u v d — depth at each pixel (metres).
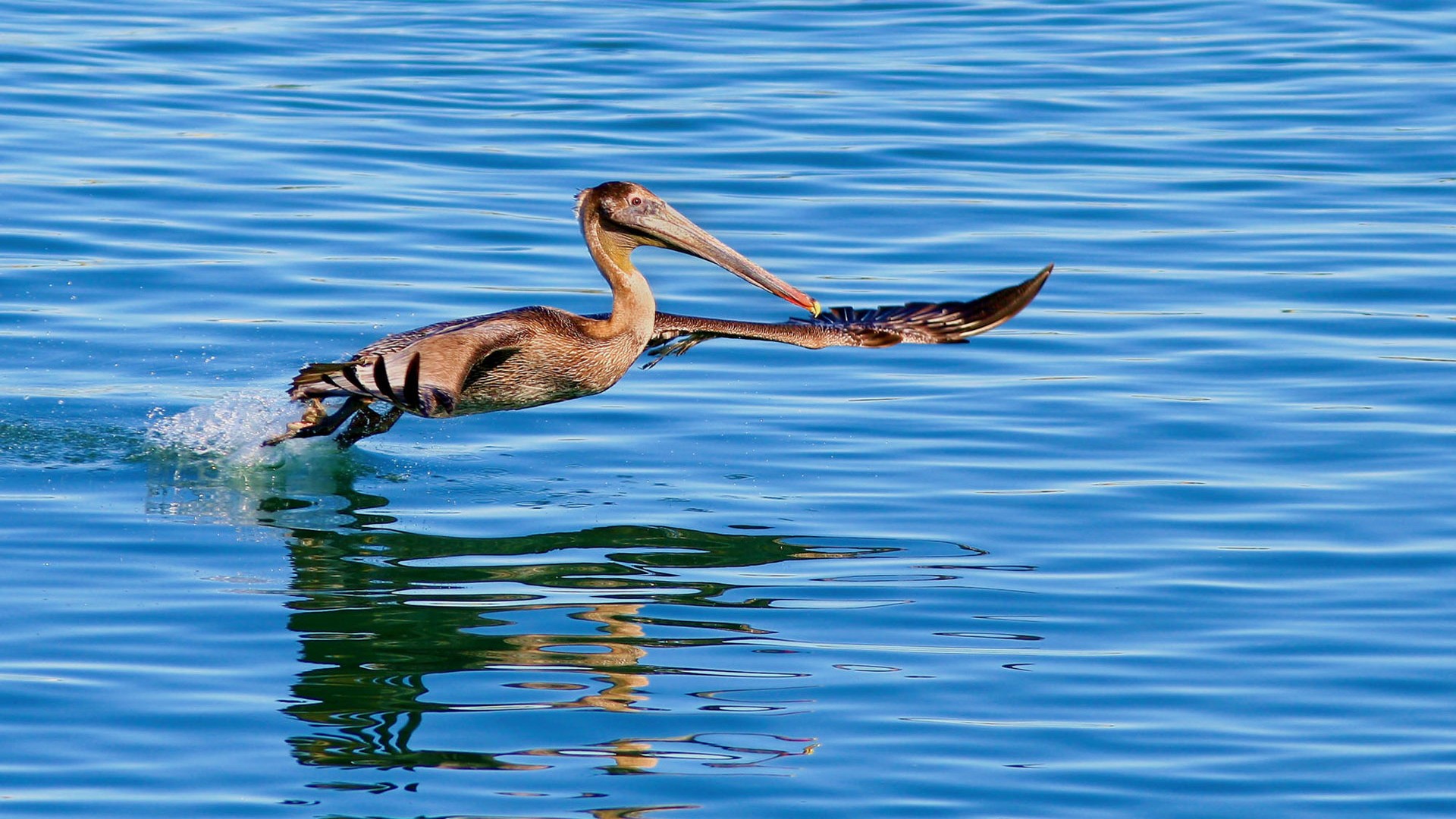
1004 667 10.51
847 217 20.23
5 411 14.62
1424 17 28.83
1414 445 14.27
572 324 13.47
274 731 9.51
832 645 10.80
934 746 9.48
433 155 21.84
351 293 17.61
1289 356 16.42
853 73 25.70
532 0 29.86
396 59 25.94
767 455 14.34
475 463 14.27
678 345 14.32
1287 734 9.68
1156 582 11.80
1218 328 17.17
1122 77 25.66
